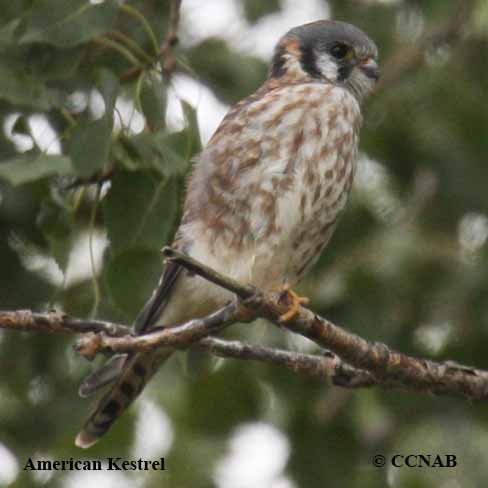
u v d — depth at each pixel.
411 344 11.52
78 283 11.18
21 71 9.50
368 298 11.52
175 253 7.84
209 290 9.75
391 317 11.59
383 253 11.76
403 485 11.51
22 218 10.39
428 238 12.10
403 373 8.75
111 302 9.38
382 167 12.48
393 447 11.47
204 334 8.07
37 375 11.30
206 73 11.84
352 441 11.45
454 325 11.66
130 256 9.34
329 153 10.21
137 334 8.44
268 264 10.12
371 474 11.45
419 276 11.81
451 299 11.71
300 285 11.63
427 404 11.48
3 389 11.44
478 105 12.52
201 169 10.14
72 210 9.62
